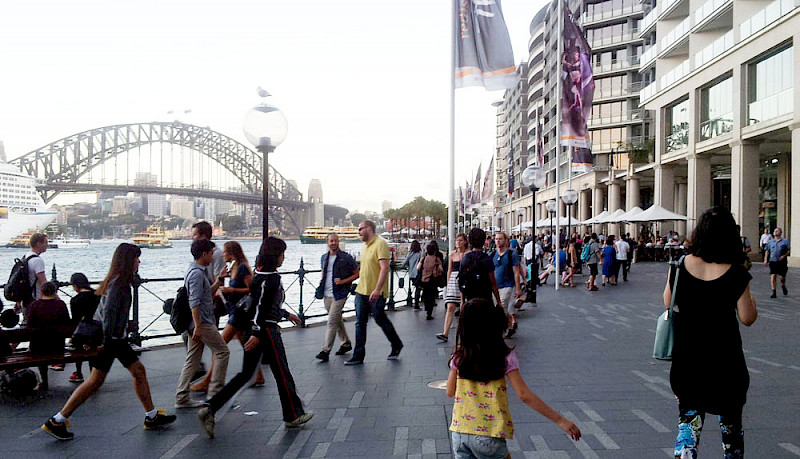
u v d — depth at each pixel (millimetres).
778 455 4137
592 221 37250
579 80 18844
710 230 3359
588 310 13258
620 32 60875
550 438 4594
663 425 4891
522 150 90625
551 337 9594
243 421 5340
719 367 3293
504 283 9695
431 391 6266
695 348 3350
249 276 7121
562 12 19281
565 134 18828
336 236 8188
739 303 3352
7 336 6438
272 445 4648
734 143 27250
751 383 6234
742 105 26750
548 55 74750
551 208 32594
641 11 58656
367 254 7875
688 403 3381
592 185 56469
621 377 6695
